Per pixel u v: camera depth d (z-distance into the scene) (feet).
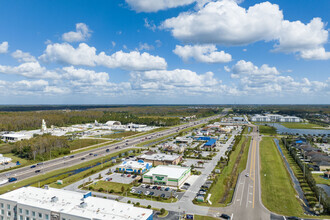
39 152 555.28
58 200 246.47
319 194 320.09
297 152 643.86
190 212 287.69
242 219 270.87
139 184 388.78
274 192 353.92
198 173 440.45
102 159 548.31
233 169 472.85
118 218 214.90
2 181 379.14
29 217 236.02
